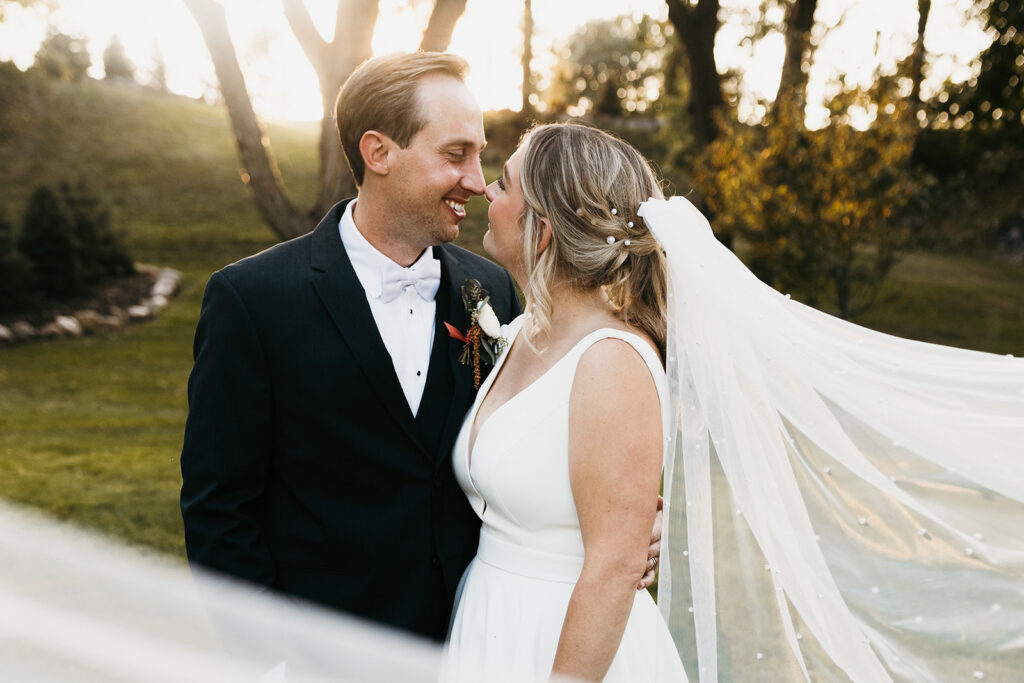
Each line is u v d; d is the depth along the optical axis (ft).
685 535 5.17
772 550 5.22
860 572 5.37
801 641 5.19
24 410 26.04
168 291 44.24
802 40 32.48
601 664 4.65
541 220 5.42
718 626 5.19
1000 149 55.06
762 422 5.32
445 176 5.76
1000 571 5.24
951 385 5.49
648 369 4.91
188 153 69.77
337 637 4.39
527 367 5.50
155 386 30.25
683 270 5.24
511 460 5.21
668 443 5.23
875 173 25.46
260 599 4.14
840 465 5.39
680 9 38.06
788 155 26.48
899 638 5.29
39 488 17.34
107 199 59.47
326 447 5.74
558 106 82.02
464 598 5.75
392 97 5.67
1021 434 5.37
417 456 5.90
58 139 67.31
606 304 5.34
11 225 41.86
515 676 5.21
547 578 5.31
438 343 6.16
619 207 5.36
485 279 7.11
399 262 6.11
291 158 73.20
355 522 5.71
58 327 37.63
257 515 5.82
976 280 53.36
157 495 17.20
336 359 5.71
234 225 57.21
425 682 4.86
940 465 5.36
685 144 43.14
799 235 26.32
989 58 44.57
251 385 5.60
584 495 4.83
